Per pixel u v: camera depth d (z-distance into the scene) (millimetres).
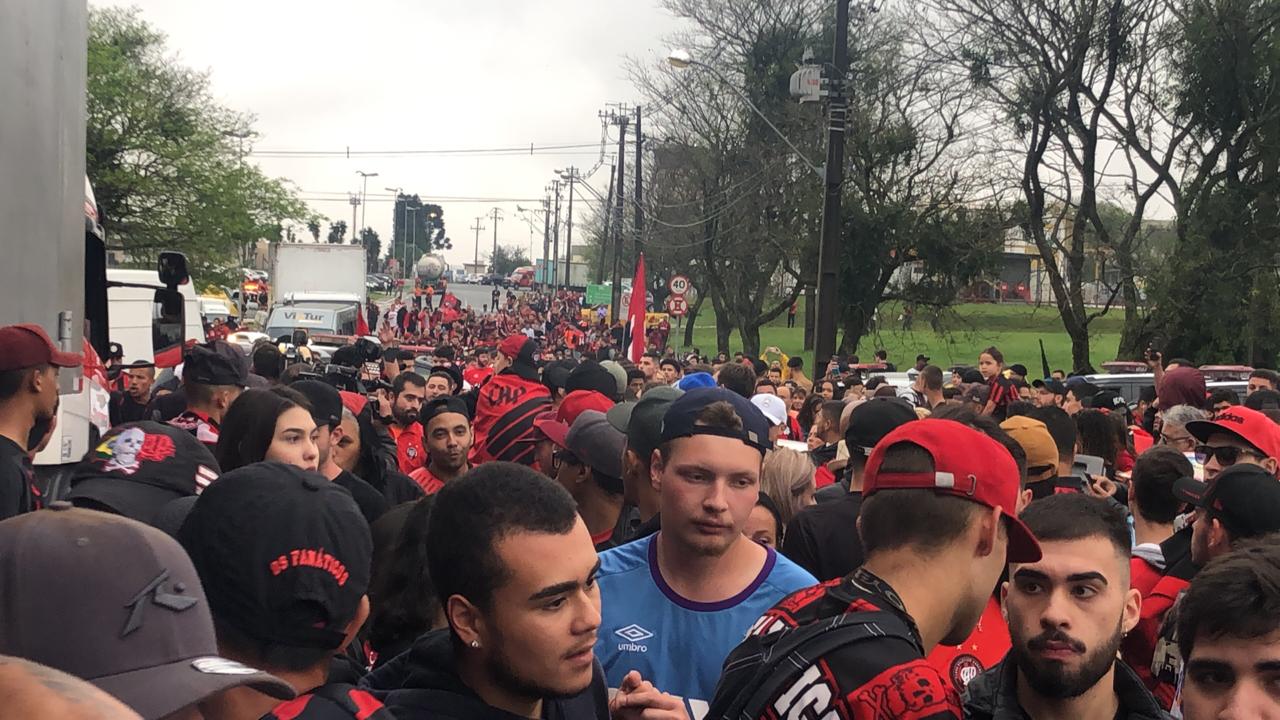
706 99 39812
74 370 6125
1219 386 16719
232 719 2000
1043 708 2689
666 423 3186
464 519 2166
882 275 33875
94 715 1011
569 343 44938
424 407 6648
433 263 126000
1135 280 28531
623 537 5211
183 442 3674
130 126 37969
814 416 11953
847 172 33812
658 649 3156
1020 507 3682
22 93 5008
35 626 1556
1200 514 3641
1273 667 2227
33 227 5203
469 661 2250
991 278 34219
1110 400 11523
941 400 12062
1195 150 27844
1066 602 2592
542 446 5828
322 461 4918
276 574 2049
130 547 1637
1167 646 3486
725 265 43406
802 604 2281
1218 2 26156
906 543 2273
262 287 57844
